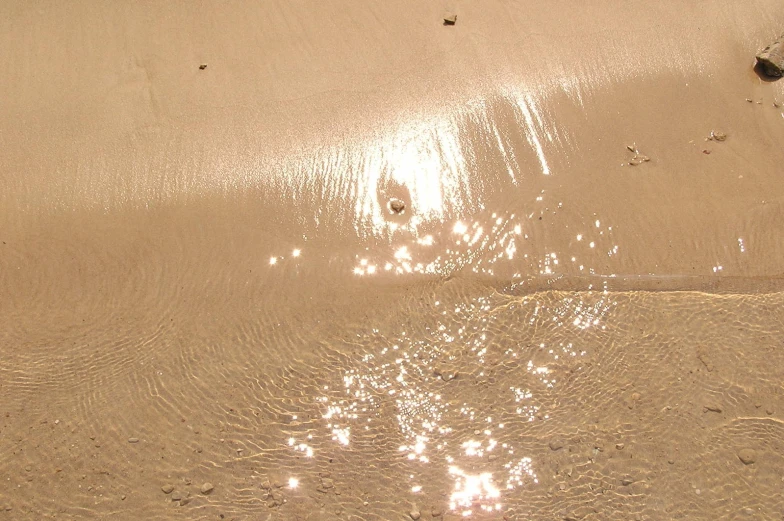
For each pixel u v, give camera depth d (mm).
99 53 5480
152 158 5297
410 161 5320
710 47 5484
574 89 5414
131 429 4988
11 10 5566
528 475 4934
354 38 5512
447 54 5465
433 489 4922
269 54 5480
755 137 5375
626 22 5520
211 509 4898
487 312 5152
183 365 5070
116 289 5156
